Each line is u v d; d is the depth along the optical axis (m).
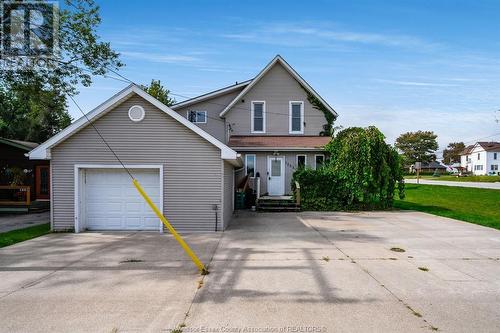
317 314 4.75
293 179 17.89
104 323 4.49
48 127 38.69
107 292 5.63
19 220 14.94
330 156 19.20
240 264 7.30
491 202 22.02
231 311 4.85
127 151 11.39
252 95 20.98
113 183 11.61
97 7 17.42
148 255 8.10
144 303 5.15
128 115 11.37
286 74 20.97
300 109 21.05
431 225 12.68
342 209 17.22
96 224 11.65
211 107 22.09
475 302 5.21
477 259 7.78
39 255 8.12
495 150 80.56
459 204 20.84
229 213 13.65
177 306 5.04
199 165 11.42
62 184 11.32
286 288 5.81
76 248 8.85
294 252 8.39
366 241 9.73
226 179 12.42
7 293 5.61
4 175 19.56
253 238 10.14
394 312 4.82
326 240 9.85
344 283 6.06
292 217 14.81
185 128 11.42
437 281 6.20
